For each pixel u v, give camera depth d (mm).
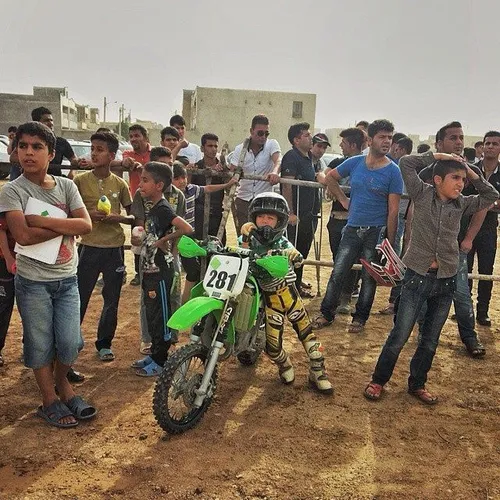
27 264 3852
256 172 7590
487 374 5270
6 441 3779
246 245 4625
